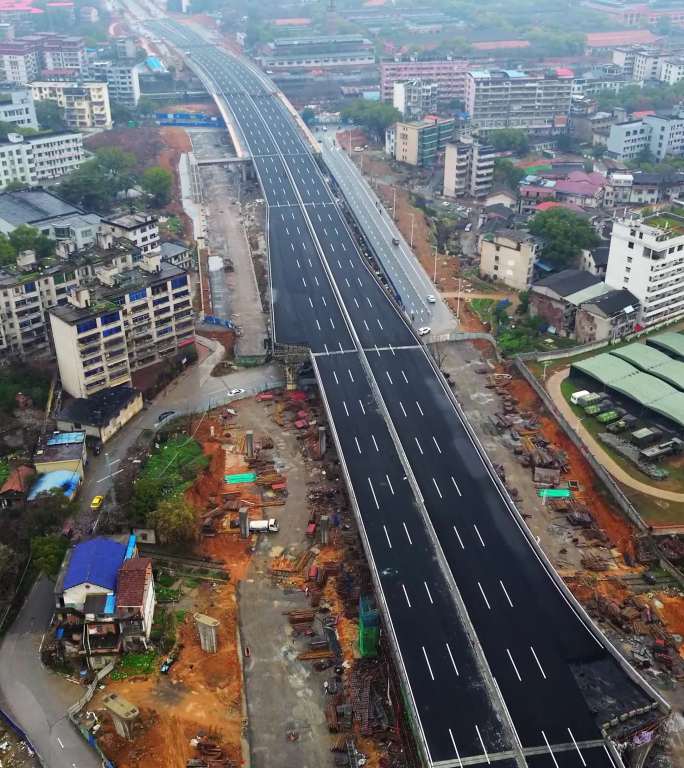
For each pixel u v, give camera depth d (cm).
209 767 12000
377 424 18575
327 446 19112
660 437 18938
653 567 15775
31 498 16475
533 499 17538
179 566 15688
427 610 13725
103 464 18188
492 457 18888
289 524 16775
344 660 13788
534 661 12800
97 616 13475
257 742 12438
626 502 16825
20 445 18338
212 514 16938
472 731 11700
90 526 16150
